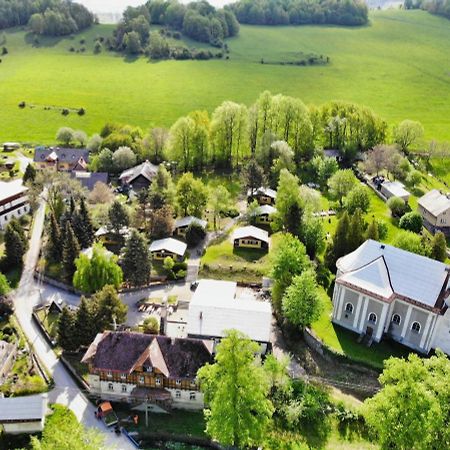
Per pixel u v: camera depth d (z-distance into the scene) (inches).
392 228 5123.0
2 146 7741.1
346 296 3528.5
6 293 3951.8
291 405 2977.4
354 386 3211.1
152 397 3043.8
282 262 3873.0
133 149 6953.7
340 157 7032.5
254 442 2805.1
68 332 3400.6
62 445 2427.4
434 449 2472.9
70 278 4284.0
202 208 5206.7
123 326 3631.9
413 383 2482.8
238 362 2642.7
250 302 3634.4
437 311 3208.7
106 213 4901.6
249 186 5639.8
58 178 5428.2
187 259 4569.4
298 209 4589.1
